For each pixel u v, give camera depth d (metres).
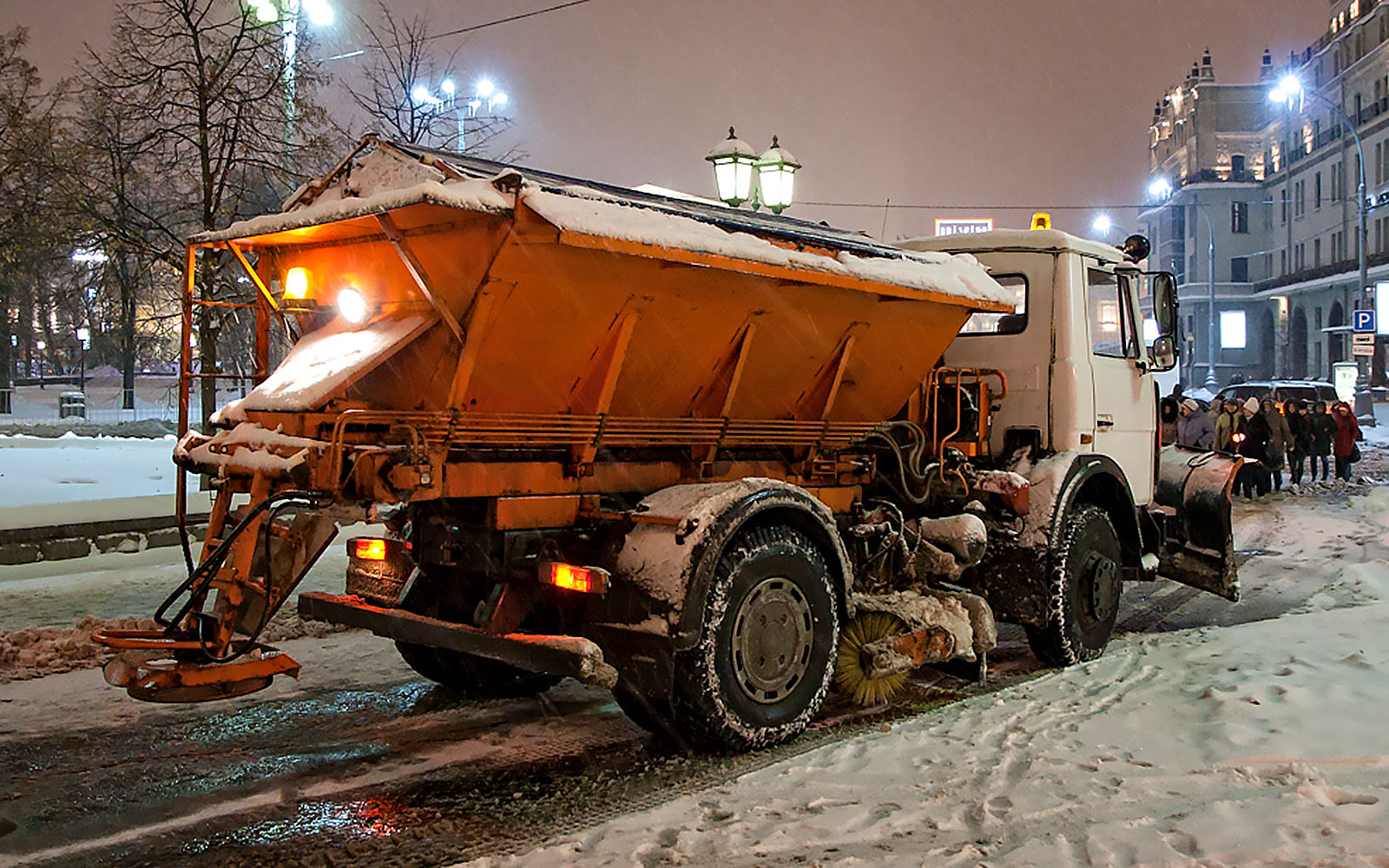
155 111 13.83
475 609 5.30
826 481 6.48
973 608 6.39
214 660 4.59
